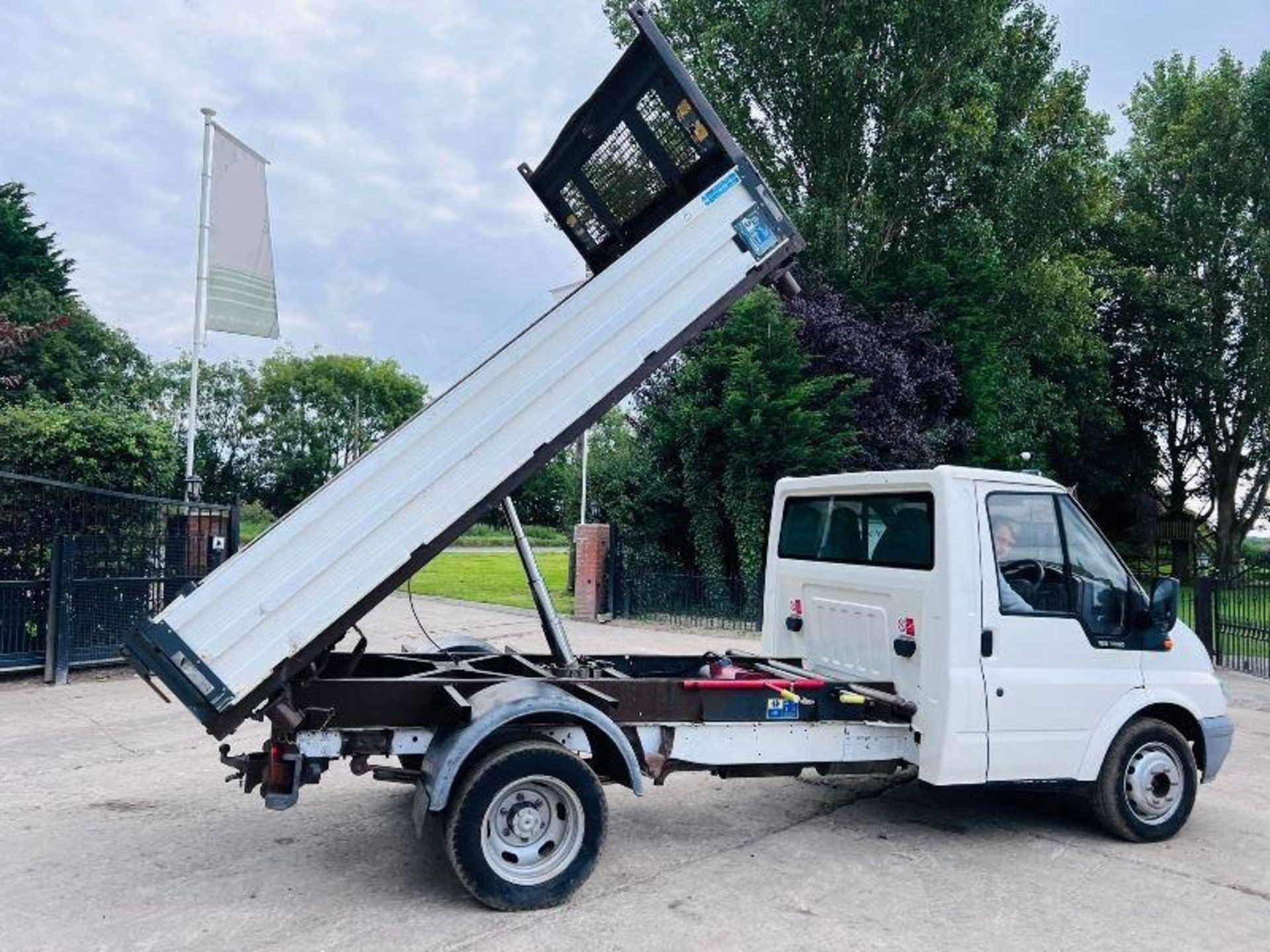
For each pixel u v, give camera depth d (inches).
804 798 251.0
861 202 805.2
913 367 704.4
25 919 162.9
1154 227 1293.1
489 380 179.3
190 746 285.9
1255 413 1280.8
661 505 670.5
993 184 859.4
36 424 399.9
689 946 157.5
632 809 238.7
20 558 380.8
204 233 557.3
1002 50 862.5
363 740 184.1
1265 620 487.8
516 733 179.5
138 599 408.2
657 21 861.8
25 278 1285.7
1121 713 217.5
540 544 1871.3
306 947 153.7
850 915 172.7
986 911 176.4
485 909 170.6
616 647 498.0
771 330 622.5
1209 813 244.5
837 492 246.7
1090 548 222.7
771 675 225.6
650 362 190.1
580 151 228.2
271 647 164.4
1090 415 1160.8
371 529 171.2
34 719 318.0
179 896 174.2
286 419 2479.1
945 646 202.8
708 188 195.8
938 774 201.2
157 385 1627.7
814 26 792.3
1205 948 162.2
